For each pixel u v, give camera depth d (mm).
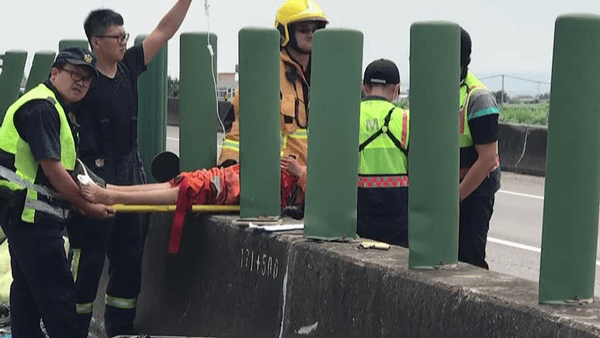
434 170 4465
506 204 15578
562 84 3793
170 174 6852
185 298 6445
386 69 6008
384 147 5926
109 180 6387
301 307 5168
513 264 10461
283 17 6512
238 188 6215
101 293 7613
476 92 6008
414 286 4348
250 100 5914
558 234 3820
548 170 3844
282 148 6531
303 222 5762
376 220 5934
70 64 5863
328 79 5152
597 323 3568
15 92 8773
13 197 5926
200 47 6691
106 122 6352
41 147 5805
